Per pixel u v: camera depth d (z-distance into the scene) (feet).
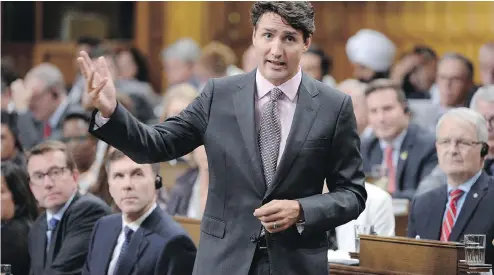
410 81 70.03
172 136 27.17
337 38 85.51
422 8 83.10
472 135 41.22
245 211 26.86
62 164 44.29
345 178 27.40
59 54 93.97
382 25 84.64
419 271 32.89
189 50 79.87
